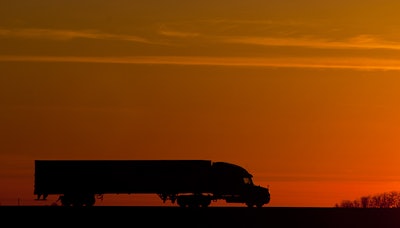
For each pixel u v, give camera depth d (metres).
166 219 193.75
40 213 195.00
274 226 193.00
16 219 193.62
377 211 197.88
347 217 195.12
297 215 195.38
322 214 196.12
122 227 190.00
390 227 191.50
